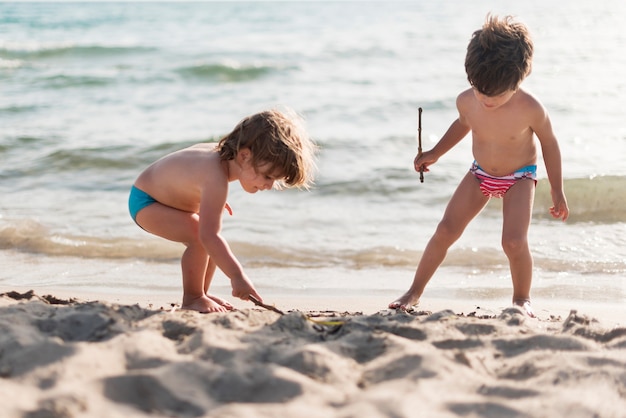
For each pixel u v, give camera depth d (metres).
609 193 6.75
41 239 5.76
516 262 3.79
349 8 63.44
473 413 2.07
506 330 2.88
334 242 5.79
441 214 6.55
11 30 34.34
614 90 12.71
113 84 14.86
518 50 3.53
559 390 2.25
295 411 2.02
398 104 12.38
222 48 22.56
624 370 2.40
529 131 3.84
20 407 1.99
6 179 7.68
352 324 2.87
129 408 2.05
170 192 3.61
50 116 11.43
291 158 3.35
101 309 2.95
